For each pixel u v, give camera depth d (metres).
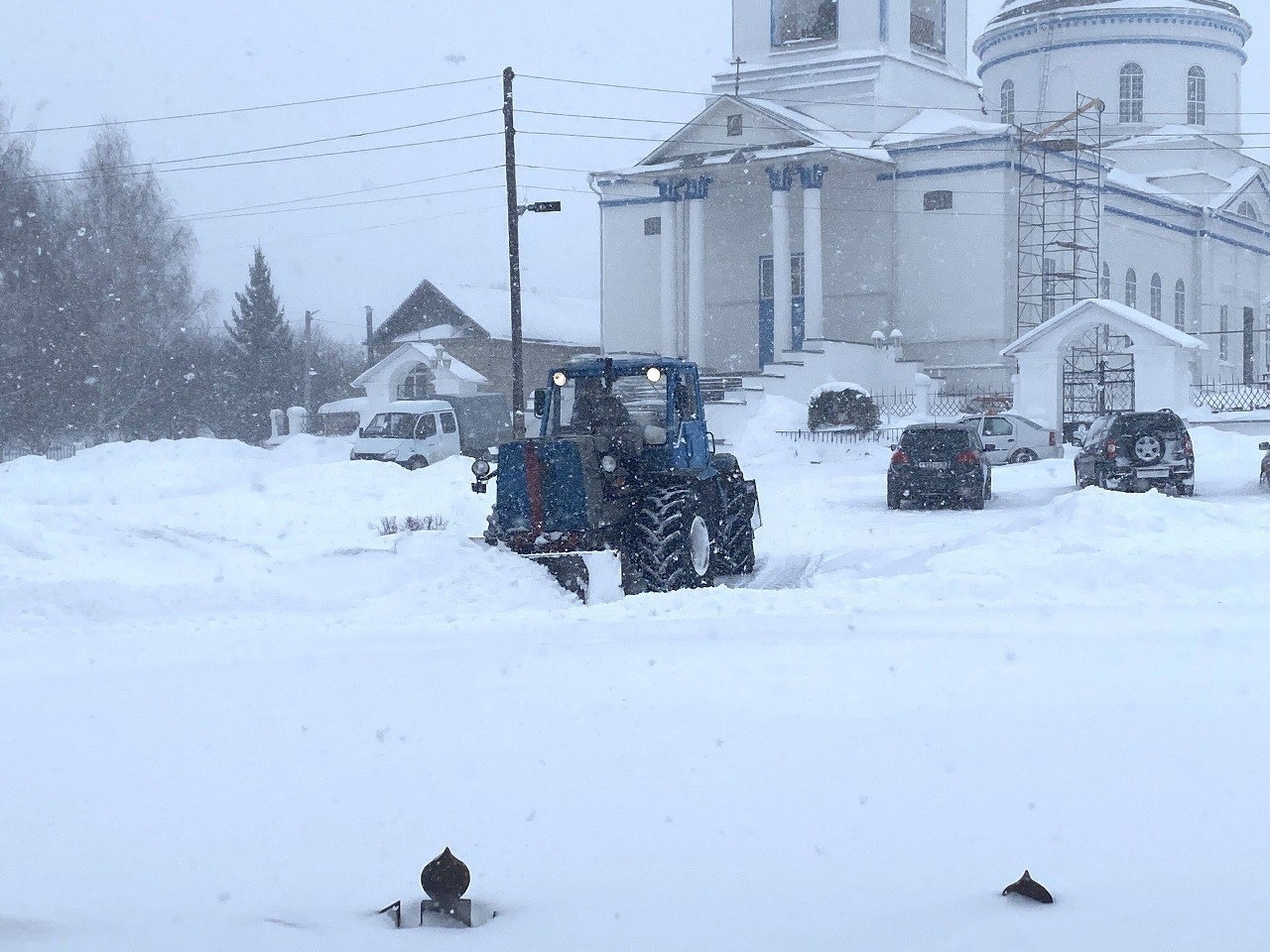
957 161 153.62
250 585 44.91
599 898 13.84
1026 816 16.77
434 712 24.36
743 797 17.92
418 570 45.22
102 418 188.38
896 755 20.27
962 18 175.38
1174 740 21.09
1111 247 170.75
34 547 49.62
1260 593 41.31
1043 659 29.22
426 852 15.83
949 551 51.28
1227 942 12.11
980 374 152.50
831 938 12.43
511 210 114.69
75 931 13.05
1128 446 84.56
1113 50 184.38
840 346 149.75
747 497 56.00
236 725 23.75
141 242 193.50
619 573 45.31
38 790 19.27
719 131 157.75
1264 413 123.94
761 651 30.94
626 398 49.88
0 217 176.25
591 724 22.92
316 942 12.59
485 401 132.88
